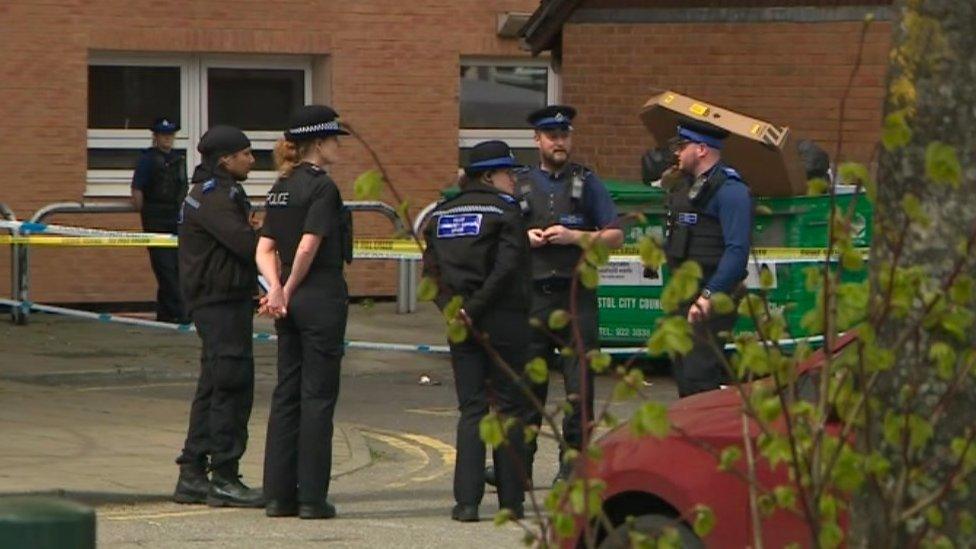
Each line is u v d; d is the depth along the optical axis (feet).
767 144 176.45
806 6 204.03
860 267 55.88
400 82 254.06
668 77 215.92
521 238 113.50
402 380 190.80
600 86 221.46
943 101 55.21
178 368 193.77
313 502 117.50
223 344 120.47
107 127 243.60
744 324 127.44
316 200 115.14
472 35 256.73
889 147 53.93
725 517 79.15
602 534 84.69
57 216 238.27
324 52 249.96
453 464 144.36
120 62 243.60
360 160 252.42
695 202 120.47
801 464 54.44
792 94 205.77
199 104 248.11
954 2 55.16
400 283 239.30
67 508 52.42
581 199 125.90
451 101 256.52
